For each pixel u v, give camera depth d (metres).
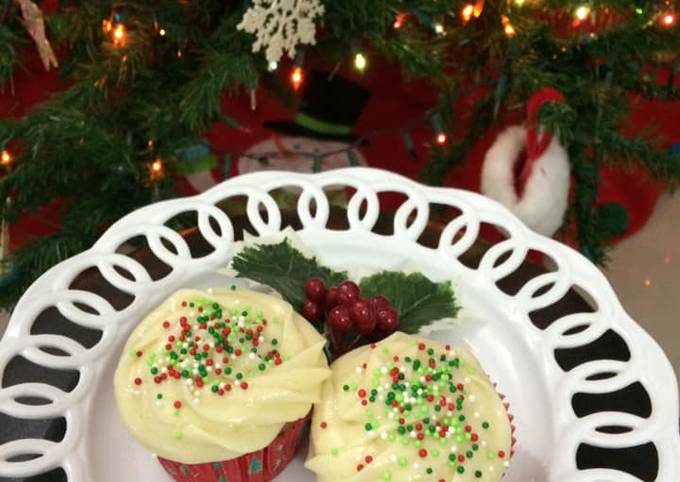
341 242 0.25
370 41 0.30
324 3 0.28
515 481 0.21
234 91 0.34
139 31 0.29
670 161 0.30
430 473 0.19
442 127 0.34
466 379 0.20
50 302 0.22
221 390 0.19
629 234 0.41
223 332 0.20
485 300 0.24
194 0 0.29
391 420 0.19
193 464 0.20
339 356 0.22
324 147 0.40
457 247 0.25
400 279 0.23
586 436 0.21
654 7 0.28
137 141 0.30
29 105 0.34
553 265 0.34
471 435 0.19
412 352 0.21
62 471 0.20
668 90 0.30
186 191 0.38
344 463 0.19
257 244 0.23
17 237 0.36
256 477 0.21
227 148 0.39
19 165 0.28
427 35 0.31
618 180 0.42
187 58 0.31
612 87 0.31
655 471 0.21
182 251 0.24
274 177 0.26
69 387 0.22
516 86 0.29
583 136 0.29
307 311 0.22
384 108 0.41
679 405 0.21
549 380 0.22
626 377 0.22
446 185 0.37
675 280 0.40
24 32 0.28
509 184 0.28
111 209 0.30
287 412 0.20
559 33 0.32
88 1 0.28
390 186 0.25
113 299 0.24
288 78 0.34
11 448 0.19
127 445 0.21
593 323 0.23
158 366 0.20
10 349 0.21
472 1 0.29
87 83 0.28
